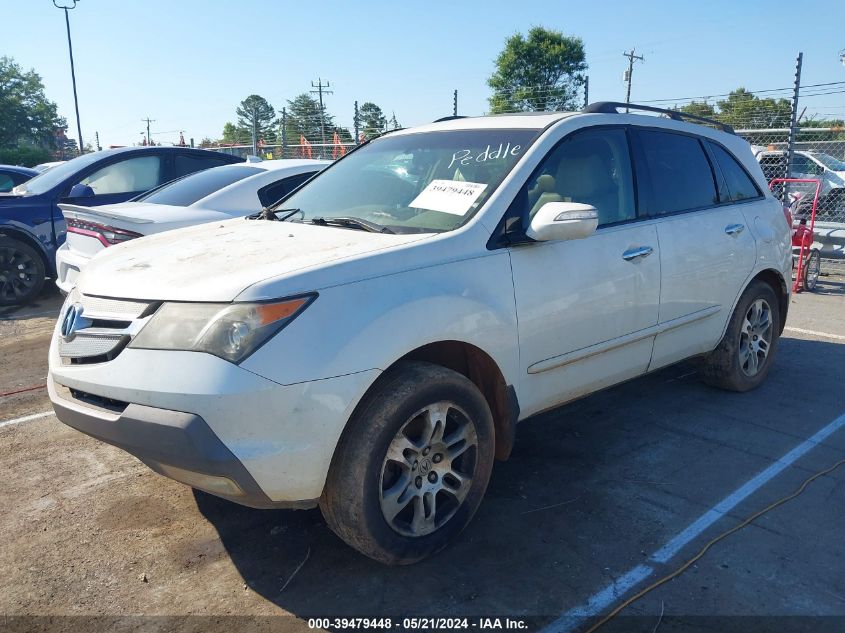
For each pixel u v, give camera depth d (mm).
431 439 3000
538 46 44812
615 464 4043
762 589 2885
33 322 7875
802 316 7820
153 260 3225
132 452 2805
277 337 2617
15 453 4301
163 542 3291
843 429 4531
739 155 5129
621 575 2986
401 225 3490
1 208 8266
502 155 3705
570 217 3258
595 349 3768
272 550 3211
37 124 66375
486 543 3234
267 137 28750
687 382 5434
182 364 2605
